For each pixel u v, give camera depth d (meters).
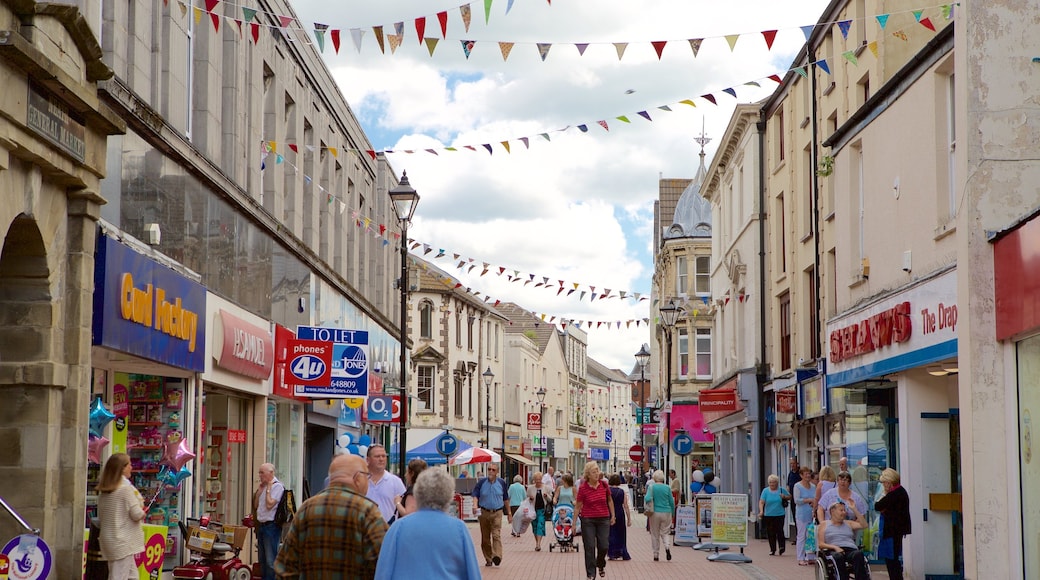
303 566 8.20
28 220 11.55
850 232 23.30
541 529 29.67
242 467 22.94
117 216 15.28
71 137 11.98
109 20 15.59
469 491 45.47
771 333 35.88
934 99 18.34
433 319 66.94
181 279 17.23
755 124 37.12
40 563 10.04
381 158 40.75
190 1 18.89
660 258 62.03
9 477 11.80
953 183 18.08
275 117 24.61
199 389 18.58
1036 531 13.57
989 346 14.59
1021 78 14.71
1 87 10.34
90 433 14.24
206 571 15.39
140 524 12.67
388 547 7.70
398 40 13.75
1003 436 14.49
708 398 38.09
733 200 42.56
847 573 15.16
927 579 19.22
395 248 42.75
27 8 11.02
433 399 66.00
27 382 11.86
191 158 18.00
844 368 22.75
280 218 25.03
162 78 17.62
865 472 22.20
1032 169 14.66
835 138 24.22
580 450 113.44
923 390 19.50
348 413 33.78
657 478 25.42
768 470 36.19
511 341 87.69
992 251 14.65
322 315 29.02
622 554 25.33
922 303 18.28
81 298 12.52
